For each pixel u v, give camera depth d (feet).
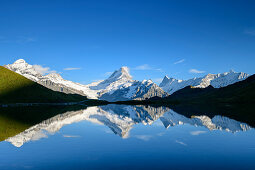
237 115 234.58
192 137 100.32
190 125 146.72
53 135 104.06
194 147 79.97
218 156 67.92
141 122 171.83
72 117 216.33
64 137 99.19
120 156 68.08
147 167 57.67
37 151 73.77
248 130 120.78
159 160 63.82
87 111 343.67
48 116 219.82
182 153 71.46
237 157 66.80
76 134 107.86
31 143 86.07
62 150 75.20
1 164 60.39
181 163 61.00
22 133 108.17
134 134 109.09
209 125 145.79
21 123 149.07
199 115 242.78
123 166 58.44
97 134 108.37
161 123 161.79
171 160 63.77
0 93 568.00
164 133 112.16
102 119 200.64
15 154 70.18
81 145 83.10
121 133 112.37
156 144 84.89
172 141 90.99
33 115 227.61
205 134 108.78
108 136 102.53
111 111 357.20
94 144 84.84
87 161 62.95
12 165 59.67
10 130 117.39
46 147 79.56
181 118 205.16
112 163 61.05
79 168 57.00
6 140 91.04
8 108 388.98
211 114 254.47
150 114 277.03
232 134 108.06
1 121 158.30
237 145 83.20
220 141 90.79
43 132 112.68
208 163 61.11
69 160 63.98
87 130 122.62
